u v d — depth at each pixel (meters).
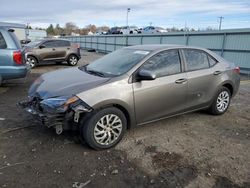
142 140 4.05
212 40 14.66
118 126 3.80
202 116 5.29
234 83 5.40
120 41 24.45
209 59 5.04
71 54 14.12
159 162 3.41
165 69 4.27
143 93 3.93
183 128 4.61
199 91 4.73
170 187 2.89
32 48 12.68
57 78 4.13
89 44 32.94
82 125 3.57
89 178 3.01
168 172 3.18
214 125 4.81
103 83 3.67
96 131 3.60
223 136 4.32
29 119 4.76
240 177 3.13
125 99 3.75
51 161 3.35
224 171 3.24
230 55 13.70
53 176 3.03
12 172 3.08
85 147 3.75
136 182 2.96
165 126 4.66
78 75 4.17
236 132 4.52
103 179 3.00
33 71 11.66
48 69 12.57
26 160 3.35
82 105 3.44
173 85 4.27
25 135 4.07
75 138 4.01
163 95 4.18
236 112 5.68
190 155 3.62
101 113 3.58
